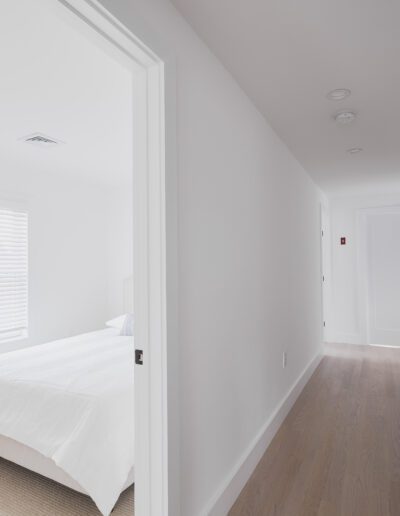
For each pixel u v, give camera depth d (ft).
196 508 5.15
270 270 8.78
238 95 6.97
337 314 18.80
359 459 7.53
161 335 4.40
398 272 17.60
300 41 5.61
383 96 7.48
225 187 6.31
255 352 7.64
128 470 6.28
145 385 4.48
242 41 5.60
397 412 9.87
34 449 6.79
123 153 11.23
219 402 5.94
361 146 10.58
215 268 5.87
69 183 14.46
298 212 11.98
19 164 12.31
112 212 16.02
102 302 15.85
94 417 6.28
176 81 4.71
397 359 15.38
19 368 8.23
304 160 11.91
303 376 11.86
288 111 8.16
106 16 3.57
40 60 6.15
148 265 4.48
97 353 9.62
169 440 4.38
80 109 8.15
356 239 18.34
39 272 13.25
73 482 6.43
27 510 6.35
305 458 7.59
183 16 5.03
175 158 4.63
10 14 4.94
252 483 6.75
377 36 5.49
